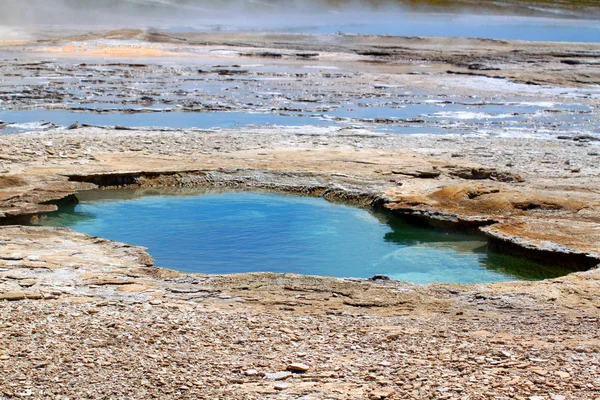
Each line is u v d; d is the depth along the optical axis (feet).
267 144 76.23
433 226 52.01
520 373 25.29
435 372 25.40
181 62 154.40
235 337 29.17
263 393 23.65
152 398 23.24
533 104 113.91
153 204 57.31
